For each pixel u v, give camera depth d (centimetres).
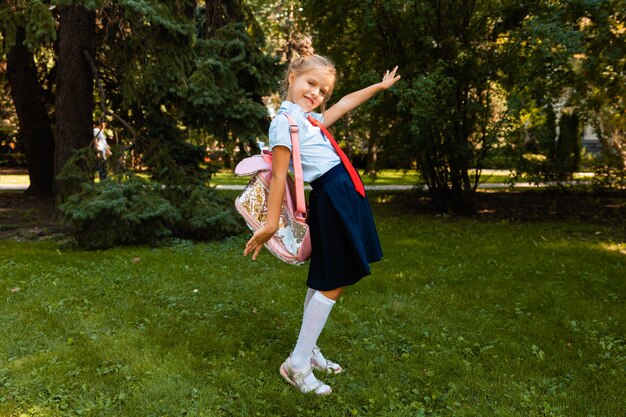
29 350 306
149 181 675
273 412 249
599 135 1173
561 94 984
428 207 1034
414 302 408
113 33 723
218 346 318
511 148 911
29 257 534
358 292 433
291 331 345
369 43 931
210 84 643
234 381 273
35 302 386
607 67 927
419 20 838
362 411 249
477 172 954
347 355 310
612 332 350
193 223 626
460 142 888
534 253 596
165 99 678
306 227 250
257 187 255
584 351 317
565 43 739
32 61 819
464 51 858
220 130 693
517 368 292
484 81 872
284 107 255
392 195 1215
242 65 692
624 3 773
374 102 821
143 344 317
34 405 246
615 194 1184
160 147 684
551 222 852
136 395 255
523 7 848
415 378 281
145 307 384
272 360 300
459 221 867
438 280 475
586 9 789
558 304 407
